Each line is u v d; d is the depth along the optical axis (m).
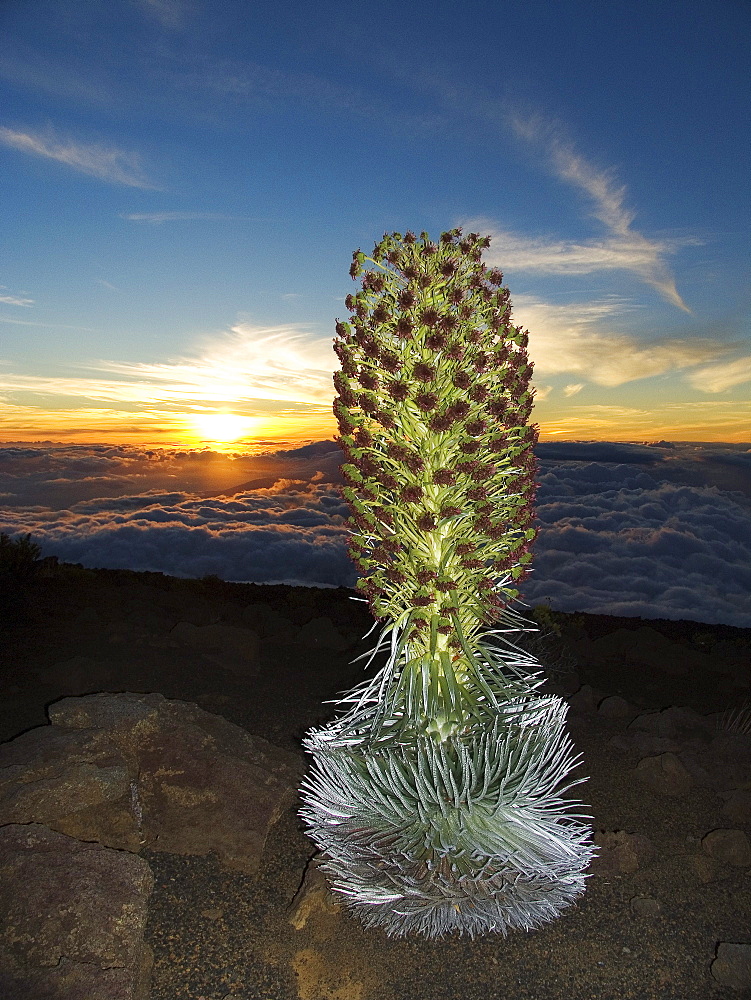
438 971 1.45
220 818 1.81
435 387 1.44
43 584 4.86
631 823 1.98
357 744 1.53
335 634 3.78
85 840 1.69
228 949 1.49
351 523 1.54
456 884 1.41
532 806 1.49
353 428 1.50
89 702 2.04
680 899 1.67
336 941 1.51
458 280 1.48
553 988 1.41
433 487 1.49
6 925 1.37
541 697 1.64
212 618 4.04
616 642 3.87
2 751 1.88
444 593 1.48
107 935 1.38
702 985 1.43
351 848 1.47
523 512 1.51
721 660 3.71
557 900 1.53
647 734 2.46
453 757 1.48
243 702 2.74
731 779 2.20
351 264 1.51
